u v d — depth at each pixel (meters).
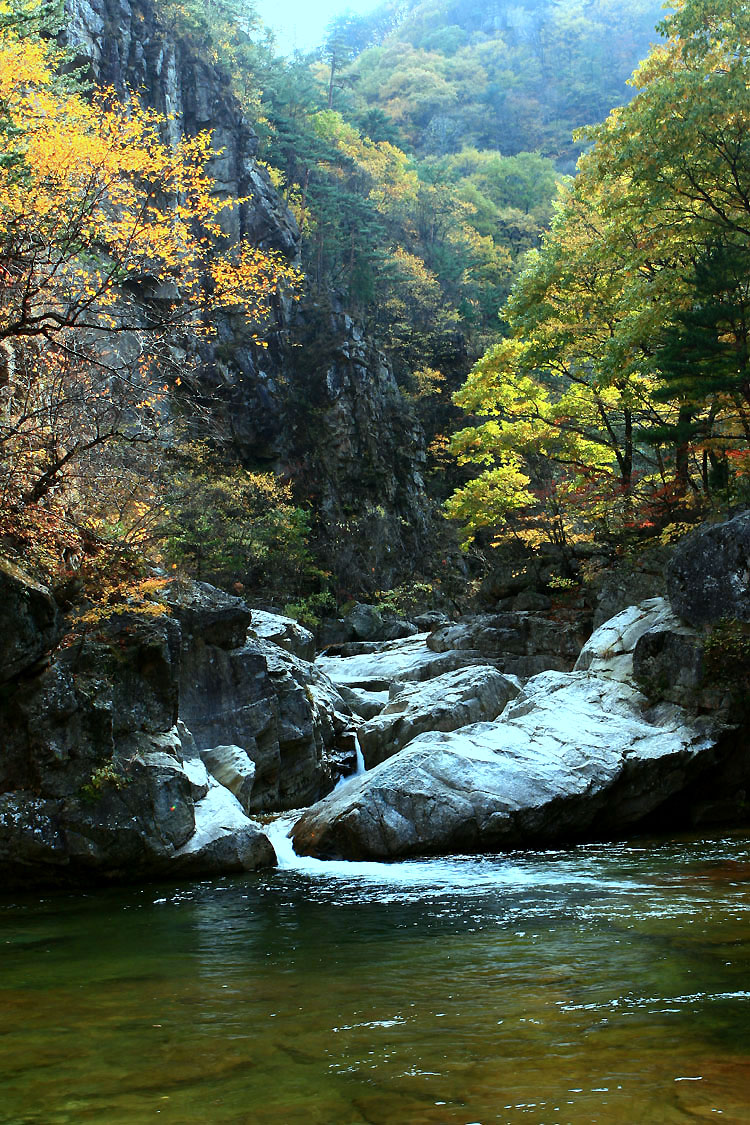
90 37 44.94
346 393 55.94
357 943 7.98
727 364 20.08
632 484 27.75
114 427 14.38
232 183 53.03
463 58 135.00
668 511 25.56
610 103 122.50
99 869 11.34
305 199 64.75
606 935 7.93
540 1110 4.25
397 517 56.50
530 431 31.94
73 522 13.78
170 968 7.22
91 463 15.09
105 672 12.12
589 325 28.53
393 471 58.09
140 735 12.42
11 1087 4.68
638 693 17.52
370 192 75.75
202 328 16.48
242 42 69.44
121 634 12.56
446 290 76.19
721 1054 4.95
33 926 9.05
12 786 11.28
